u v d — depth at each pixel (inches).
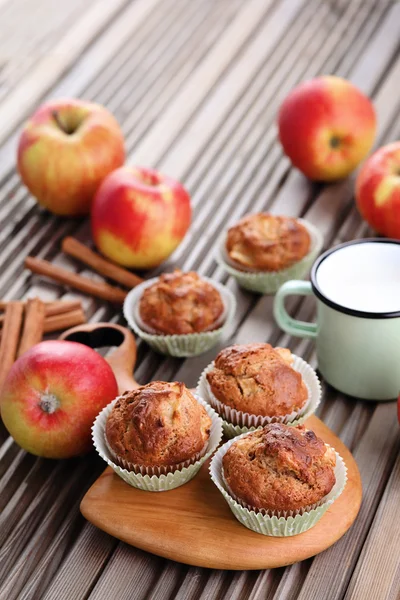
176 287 32.5
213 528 27.8
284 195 38.1
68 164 36.0
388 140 39.8
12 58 44.8
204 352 33.0
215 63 43.9
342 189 38.3
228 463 27.5
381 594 27.0
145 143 40.5
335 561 27.7
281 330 33.6
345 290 30.4
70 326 33.7
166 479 28.1
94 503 28.5
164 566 27.8
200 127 41.1
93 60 44.4
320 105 36.7
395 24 45.1
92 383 29.3
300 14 46.1
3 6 47.7
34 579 27.8
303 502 26.8
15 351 32.5
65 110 36.9
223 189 38.5
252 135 40.7
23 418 29.1
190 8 46.9
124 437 28.0
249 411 29.0
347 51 43.8
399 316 29.4
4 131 41.5
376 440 30.3
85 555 28.1
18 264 36.3
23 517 29.1
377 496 29.0
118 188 34.7
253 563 27.3
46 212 38.2
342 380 31.0
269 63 43.7
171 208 34.7
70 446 29.5
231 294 33.4
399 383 30.7
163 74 43.6
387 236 35.5
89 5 47.5
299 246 33.9
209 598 27.2
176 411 28.0
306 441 27.3
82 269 36.0
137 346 33.3
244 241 34.1
